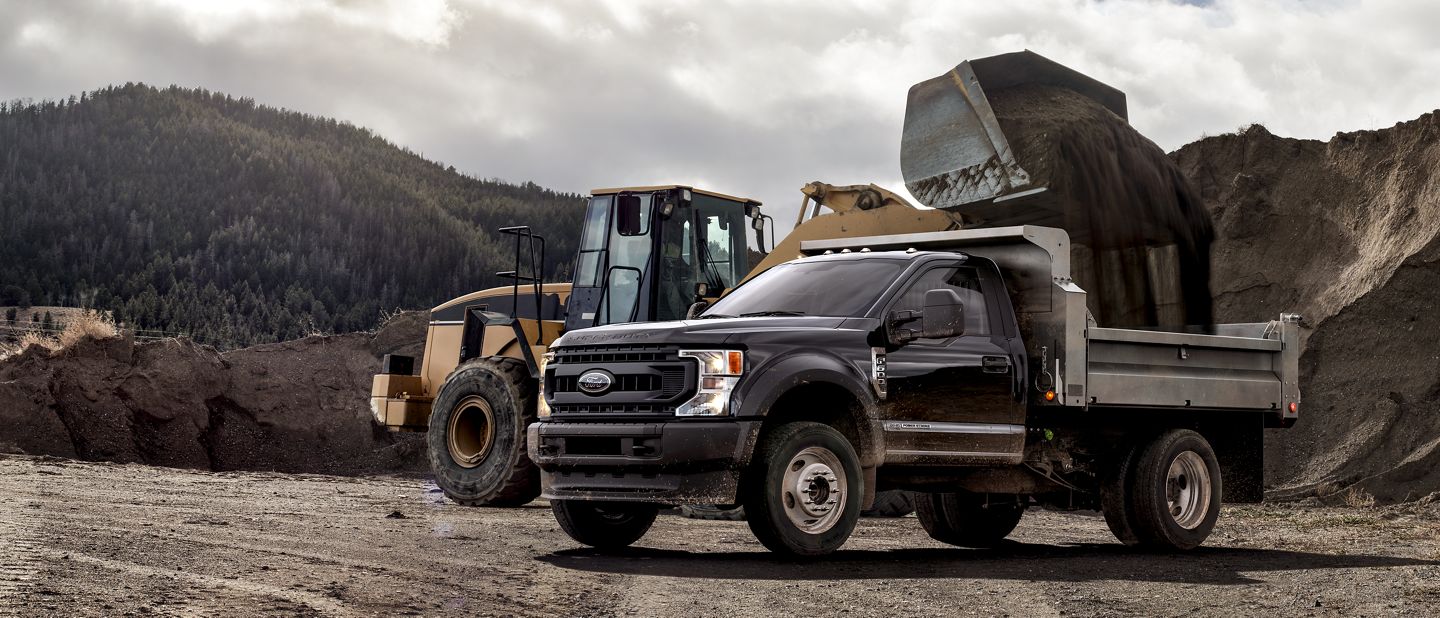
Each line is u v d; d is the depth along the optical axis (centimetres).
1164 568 896
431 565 810
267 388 2927
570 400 881
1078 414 1042
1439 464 1859
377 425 2933
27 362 2702
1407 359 2133
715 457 820
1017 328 992
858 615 637
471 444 1490
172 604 604
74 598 605
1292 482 2012
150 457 2681
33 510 1109
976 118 1349
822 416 912
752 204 1582
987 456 952
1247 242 2486
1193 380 1072
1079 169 1355
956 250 1054
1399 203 2355
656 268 1470
